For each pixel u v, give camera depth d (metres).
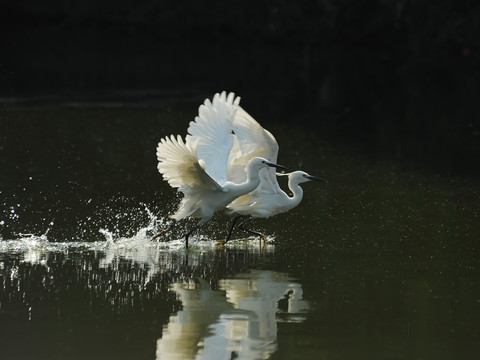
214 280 10.86
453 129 25.97
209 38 55.94
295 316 9.33
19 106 29.25
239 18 55.72
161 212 15.23
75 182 17.69
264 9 55.72
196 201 12.54
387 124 27.03
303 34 53.00
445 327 8.95
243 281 10.84
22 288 10.36
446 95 34.31
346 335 8.70
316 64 45.47
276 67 44.00
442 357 8.09
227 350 8.26
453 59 41.06
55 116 27.14
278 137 24.44
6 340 8.48
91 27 56.91
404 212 15.32
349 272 11.32
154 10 56.75
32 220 14.37
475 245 12.84
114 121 26.39
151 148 22.06
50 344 8.38
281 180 18.52
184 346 8.36
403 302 9.87
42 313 9.37
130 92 33.69
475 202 16.16
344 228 14.14
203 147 12.43
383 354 8.18
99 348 8.28
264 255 12.38
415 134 25.05
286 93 34.62
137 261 11.93
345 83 38.12
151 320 9.16
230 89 35.41
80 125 25.45
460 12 40.34
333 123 27.20
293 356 8.12
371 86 37.12
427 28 41.00
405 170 19.64
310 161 20.78
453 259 11.98
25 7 56.59
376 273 11.23
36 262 11.73
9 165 19.38
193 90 34.69
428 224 14.31
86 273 11.16
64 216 14.72
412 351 8.26
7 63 42.34
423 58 41.31
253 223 14.59
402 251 12.47
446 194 16.95
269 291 10.33
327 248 12.74
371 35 49.53
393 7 47.41
